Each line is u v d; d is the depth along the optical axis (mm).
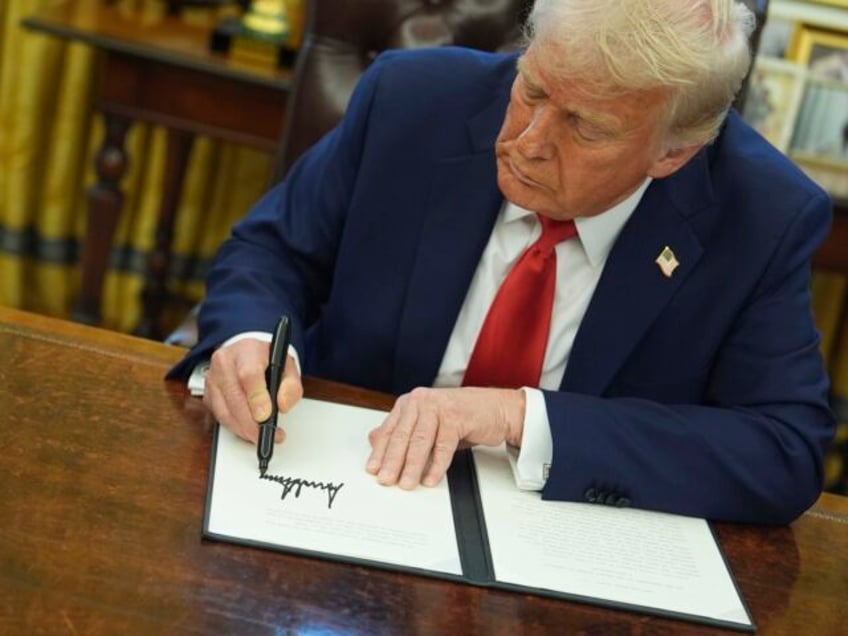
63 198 3314
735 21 1417
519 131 1427
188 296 3395
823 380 1625
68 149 3266
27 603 1105
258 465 1366
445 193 1654
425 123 1677
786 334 1616
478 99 1675
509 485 1438
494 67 1696
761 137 1733
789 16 2830
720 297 1632
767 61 2811
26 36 3158
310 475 1368
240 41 2793
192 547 1223
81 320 2967
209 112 2797
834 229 2717
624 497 1453
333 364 1729
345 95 2143
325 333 1746
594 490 1440
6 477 1271
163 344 1619
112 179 2875
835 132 2816
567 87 1361
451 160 1656
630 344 1624
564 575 1296
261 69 2758
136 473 1324
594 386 1633
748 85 1971
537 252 1624
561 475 1431
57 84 3248
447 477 1428
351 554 1255
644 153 1432
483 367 1651
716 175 1652
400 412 1440
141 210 3324
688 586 1326
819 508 1580
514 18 2141
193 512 1278
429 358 1667
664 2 1348
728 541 1450
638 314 1621
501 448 1508
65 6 2900
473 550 1306
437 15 2148
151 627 1109
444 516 1349
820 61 2820
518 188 1468
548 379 1671
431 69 1706
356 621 1171
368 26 2150
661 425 1504
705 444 1500
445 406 1442
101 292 2951
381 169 1682
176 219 3281
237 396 1430
